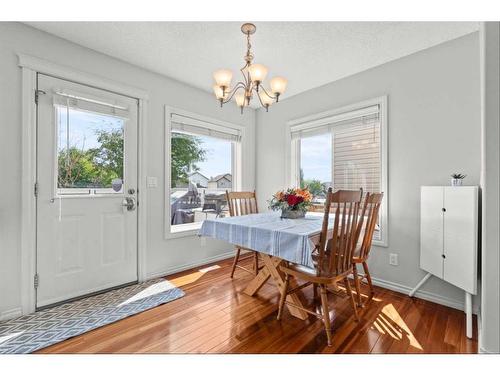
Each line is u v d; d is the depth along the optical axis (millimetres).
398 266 2344
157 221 2725
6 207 1825
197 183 3252
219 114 3359
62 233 2098
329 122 2930
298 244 1602
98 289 2295
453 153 2041
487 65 1231
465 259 1719
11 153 1845
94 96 2252
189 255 3031
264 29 1948
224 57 2381
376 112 2512
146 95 2611
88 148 2258
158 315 1903
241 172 3635
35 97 1953
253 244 1887
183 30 1976
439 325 1762
